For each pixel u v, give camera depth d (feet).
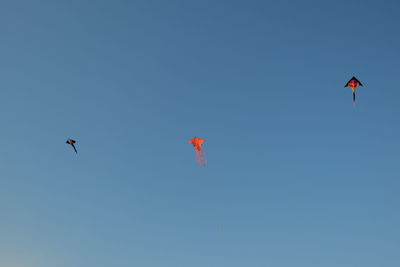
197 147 268.21
